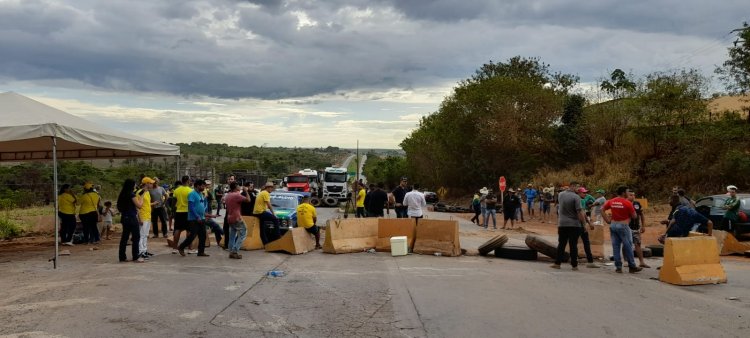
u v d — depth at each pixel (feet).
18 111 43.65
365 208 74.02
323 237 65.05
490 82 170.40
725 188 100.27
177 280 34.42
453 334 23.48
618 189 42.16
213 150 395.96
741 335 23.85
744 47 103.30
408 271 40.47
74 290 30.73
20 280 33.83
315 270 40.34
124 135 51.49
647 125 121.60
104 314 25.68
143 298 29.09
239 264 42.19
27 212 81.71
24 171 108.06
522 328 24.38
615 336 23.32
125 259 42.11
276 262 43.93
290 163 337.72
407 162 249.55
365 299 30.37
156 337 22.41
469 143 176.76
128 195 41.78
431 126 212.84
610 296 31.76
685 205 46.85
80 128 44.83
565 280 37.14
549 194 110.11
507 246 49.90
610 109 130.41
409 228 52.47
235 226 44.91
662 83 119.34
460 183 191.21
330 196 152.66
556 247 47.57
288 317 26.25
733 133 103.50
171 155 57.98
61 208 55.57
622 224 41.06
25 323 23.93
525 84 164.04
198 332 23.32
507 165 170.19
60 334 22.41
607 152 131.95
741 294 33.45
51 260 41.75
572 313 27.27
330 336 23.25
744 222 60.95
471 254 51.55
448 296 31.22
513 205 86.43
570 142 148.15
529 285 34.96
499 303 29.45
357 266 42.86
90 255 46.34
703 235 41.01
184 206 47.06
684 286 35.86
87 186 56.85
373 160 360.89
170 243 49.55
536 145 159.02
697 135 108.78
